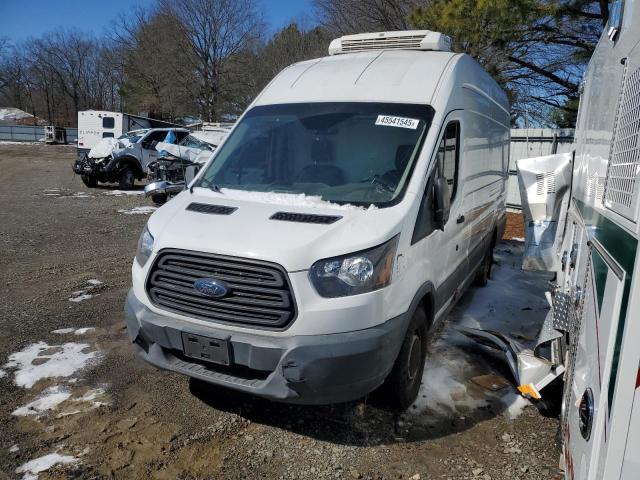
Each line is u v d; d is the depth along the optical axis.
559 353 3.91
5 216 11.21
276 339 3.04
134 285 3.57
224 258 3.12
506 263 8.59
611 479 1.62
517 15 11.65
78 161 16.75
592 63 3.90
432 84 4.17
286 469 3.15
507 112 7.32
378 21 21.14
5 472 3.01
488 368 4.51
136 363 4.36
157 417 3.62
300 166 3.95
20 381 4.00
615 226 1.99
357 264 3.05
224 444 3.36
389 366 3.21
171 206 3.80
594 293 2.28
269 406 3.79
